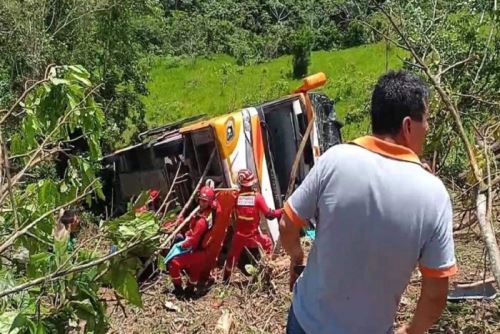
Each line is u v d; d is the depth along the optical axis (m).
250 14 65.44
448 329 4.89
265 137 8.34
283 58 46.84
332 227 2.50
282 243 2.72
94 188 3.85
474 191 4.98
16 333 2.91
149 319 6.34
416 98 2.47
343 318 2.54
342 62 38.97
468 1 8.09
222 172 7.87
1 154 3.36
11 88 13.74
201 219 6.93
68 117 3.74
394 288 2.51
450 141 6.88
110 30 16.11
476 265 6.22
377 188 2.42
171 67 47.38
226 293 6.80
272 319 5.96
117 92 16.50
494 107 6.73
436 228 2.41
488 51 7.42
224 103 33.66
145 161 9.06
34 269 3.22
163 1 63.72
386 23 8.16
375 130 2.54
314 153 9.12
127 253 3.29
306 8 61.78
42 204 3.57
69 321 3.28
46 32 14.98
